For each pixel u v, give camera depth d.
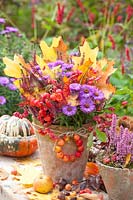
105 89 1.32
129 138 1.28
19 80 1.35
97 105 1.31
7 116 1.60
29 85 1.34
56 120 1.31
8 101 1.95
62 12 2.21
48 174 1.38
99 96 1.28
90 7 3.21
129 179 1.25
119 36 2.58
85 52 1.39
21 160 1.55
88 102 1.27
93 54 1.39
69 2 3.24
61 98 1.27
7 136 1.53
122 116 1.57
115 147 1.30
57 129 1.32
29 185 1.36
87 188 1.34
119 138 1.29
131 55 2.54
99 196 1.29
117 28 2.79
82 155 1.36
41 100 1.30
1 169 1.45
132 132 1.36
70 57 1.41
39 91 1.33
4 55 2.04
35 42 2.17
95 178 1.36
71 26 3.13
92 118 1.32
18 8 3.50
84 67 1.31
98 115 1.33
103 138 1.30
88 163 1.44
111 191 1.28
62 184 1.35
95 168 1.43
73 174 1.37
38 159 1.56
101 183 1.35
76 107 1.29
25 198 1.30
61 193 1.31
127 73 2.30
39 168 1.49
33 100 1.30
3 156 1.57
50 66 1.37
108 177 1.27
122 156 1.27
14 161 1.54
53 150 1.34
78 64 1.37
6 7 3.46
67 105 1.28
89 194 1.29
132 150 1.27
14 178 1.40
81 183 1.36
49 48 1.43
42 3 3.50
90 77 1.33
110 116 1.34
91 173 1.43
